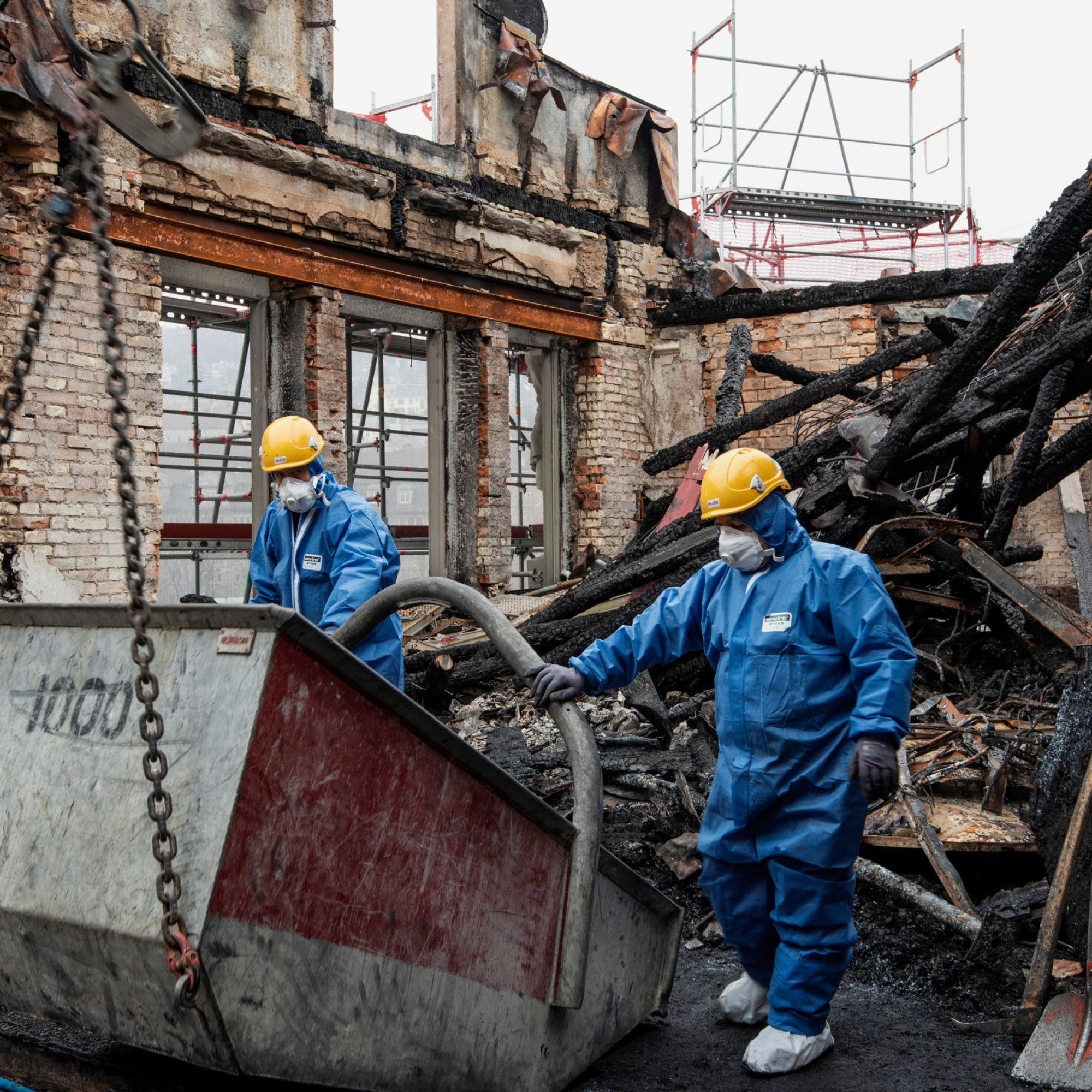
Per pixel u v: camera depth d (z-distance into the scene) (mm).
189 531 11219
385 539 4348
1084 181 5535
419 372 17000
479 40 10906
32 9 7230
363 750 2359
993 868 4387
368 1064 2408
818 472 8211
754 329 12719
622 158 12492
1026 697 6191
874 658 2938
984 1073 3055
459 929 2598
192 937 2051
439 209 10367
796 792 3066
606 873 3107
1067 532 12359
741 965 3602
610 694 6965
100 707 2377
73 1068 2703
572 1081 2994
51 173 7449
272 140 8930
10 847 2377
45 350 7484
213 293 9312
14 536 7324
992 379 6926
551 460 12445
